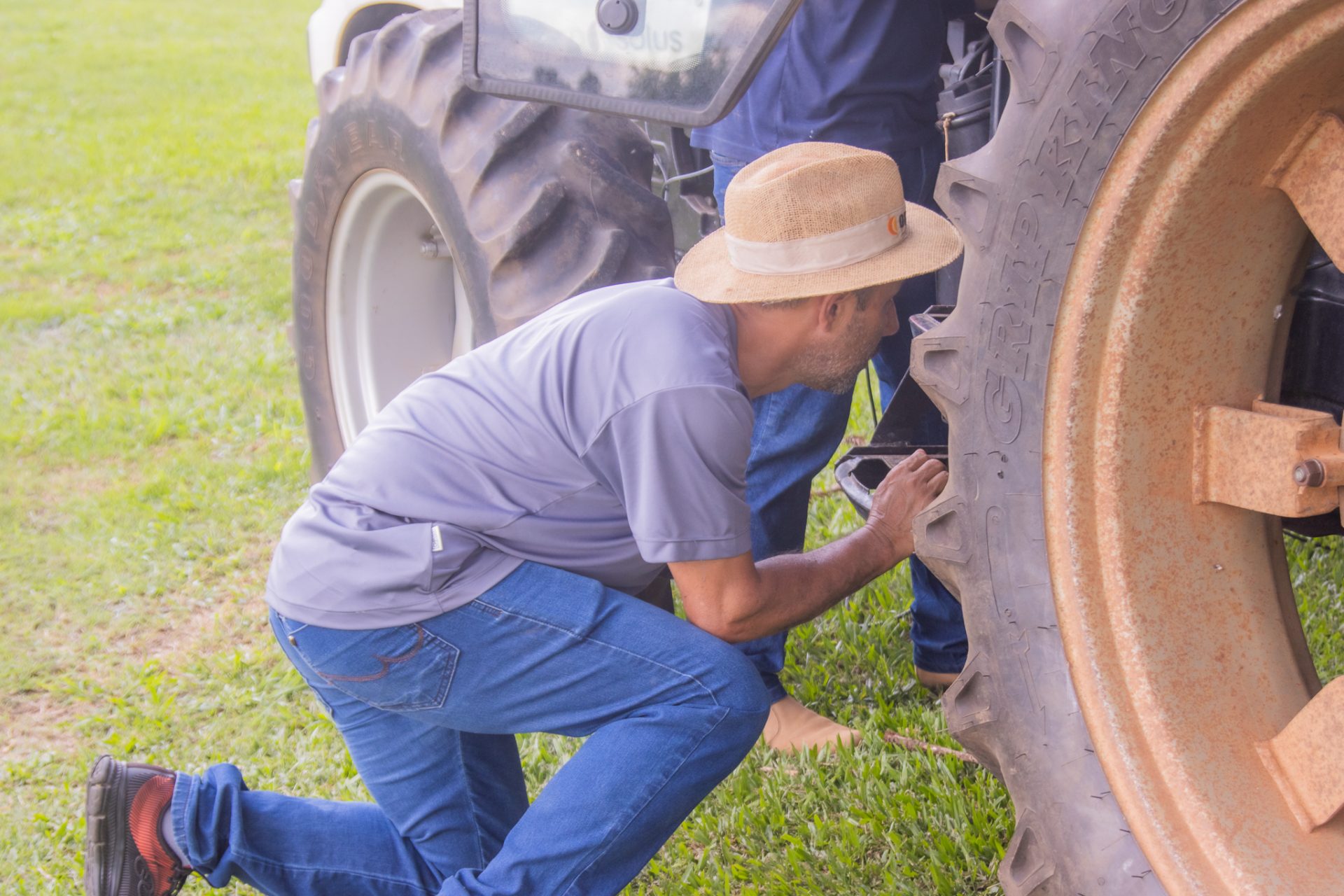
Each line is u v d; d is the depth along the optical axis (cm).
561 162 282
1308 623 296
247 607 393
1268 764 170
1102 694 169
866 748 280
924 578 291
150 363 604
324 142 347
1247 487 168
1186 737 167
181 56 1666
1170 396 169
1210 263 162
